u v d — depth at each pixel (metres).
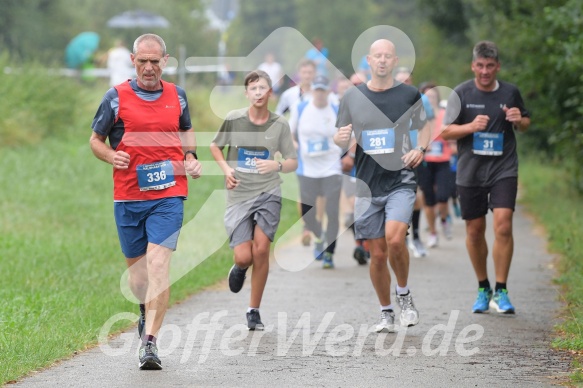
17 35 100.50
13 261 28.45
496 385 16.44
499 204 23.08
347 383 16.58
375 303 24.70
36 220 36.25
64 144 52.75
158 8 117.56
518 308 23.67
